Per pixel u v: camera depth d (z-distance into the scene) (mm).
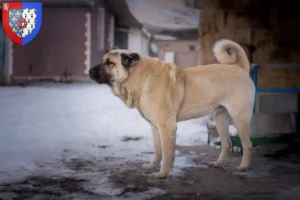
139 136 7062
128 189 3912
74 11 22984
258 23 6555
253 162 5234
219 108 4969
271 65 6488
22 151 5617
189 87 4527
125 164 5020
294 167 4969
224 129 5012
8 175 4367
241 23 6727
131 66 4344
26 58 23047
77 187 3953
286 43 6504
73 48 23234
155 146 4758
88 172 4578
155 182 4191
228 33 7035
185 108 4570
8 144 6078
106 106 11070
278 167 4965
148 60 4457
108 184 4082
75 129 7586
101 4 24578
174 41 41312
